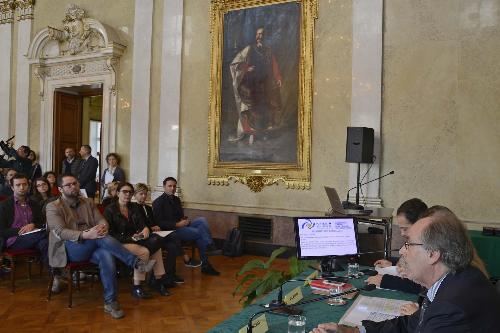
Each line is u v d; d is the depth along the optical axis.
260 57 7.78
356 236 3.35
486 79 6.30
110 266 4.68
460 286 1.60
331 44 7.29
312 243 3.21
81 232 4.75
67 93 10.19
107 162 8.86
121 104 9.09
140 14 8.85
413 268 1.69
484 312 1.54
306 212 7.42
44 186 6.70
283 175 7.58
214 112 8.12
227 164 8.02
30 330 4.11
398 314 2.33
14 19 10.48
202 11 8.34
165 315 4.61
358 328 1.99
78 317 4.49
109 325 4.29
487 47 6.31
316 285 2.81
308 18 7.41
